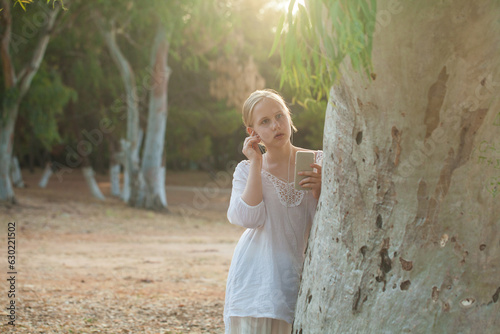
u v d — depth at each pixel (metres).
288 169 3.07
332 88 2.44
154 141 23.25
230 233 17.55
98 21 21.81
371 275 2.32
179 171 57.72
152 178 23.28
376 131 2.27
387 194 2.27
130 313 5.67
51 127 24.47
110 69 27.69
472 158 2.15
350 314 2.36
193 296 6.92
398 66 2.11
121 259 10.86
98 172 54.97
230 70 23.28
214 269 9.76
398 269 2.25
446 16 2.01
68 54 26.36
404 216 2.24
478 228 2.17
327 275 2.47
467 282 2.17
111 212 20.41
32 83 23.28
